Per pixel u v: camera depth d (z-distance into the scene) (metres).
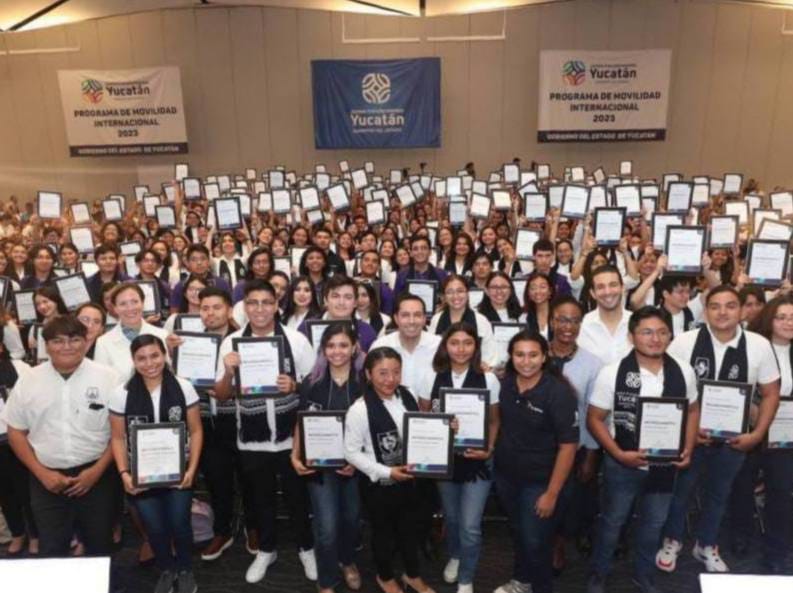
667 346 3.07
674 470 2.93
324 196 9.79
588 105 14.72
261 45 15.31
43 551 3.07
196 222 9.60
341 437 3.01
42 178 16.19
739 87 14.97
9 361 3.45
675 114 15.15
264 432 3.25
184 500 3.12
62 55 15.51
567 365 3.23
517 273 6.10
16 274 6.42
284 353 3.22
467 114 15.49
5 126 15.95
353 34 15.16
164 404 2.97
